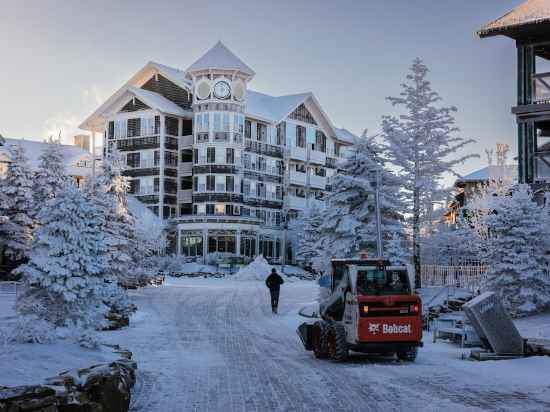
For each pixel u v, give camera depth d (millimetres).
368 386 13070
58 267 20688
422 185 33875
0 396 7859
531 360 16203
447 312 27453
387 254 33812
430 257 37438
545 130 33188
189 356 17578
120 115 86312
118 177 48406
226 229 80250
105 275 22516
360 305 16266
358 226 35188
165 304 36688
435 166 34406
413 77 35000
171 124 84625
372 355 18328
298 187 94125
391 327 16344
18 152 54688
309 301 40344
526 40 31250
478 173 72000
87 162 87500
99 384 9555
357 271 17016
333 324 16828
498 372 14758
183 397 11906
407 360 16938
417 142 34625
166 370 15062
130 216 48875
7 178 54188
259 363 16438
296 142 93750
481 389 12664
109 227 42719
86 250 21406
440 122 34500
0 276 52375
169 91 87938
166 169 83500
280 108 92000
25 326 12336
